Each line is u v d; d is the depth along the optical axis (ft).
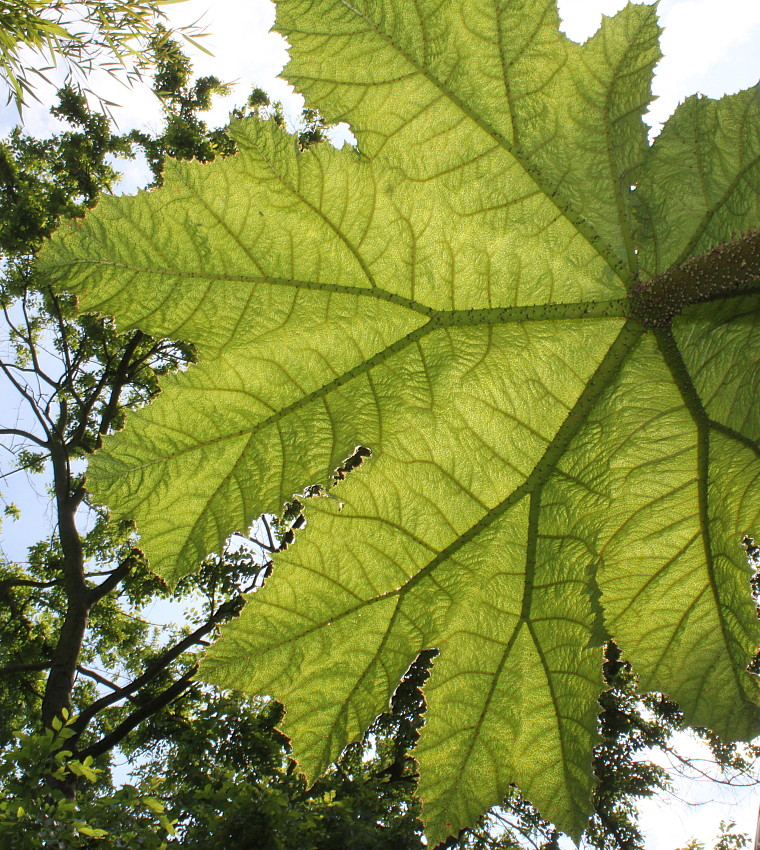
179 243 3.38
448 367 3.54
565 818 3.43
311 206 3.41
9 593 25.75
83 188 26.50
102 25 7.65
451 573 3.54
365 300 3.48
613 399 3.56
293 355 3.47
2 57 7.39
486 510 3.56
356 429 3.50
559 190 3.44
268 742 18.93
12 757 8.90
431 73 3.34
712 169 3.44
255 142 3.37
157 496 3.39
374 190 3.41
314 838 11.21
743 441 3.52
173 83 22.74
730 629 3.58
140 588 24.80
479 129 3.39
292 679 3.40
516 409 3.56
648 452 3.58
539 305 3.52
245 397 3.45
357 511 3.49
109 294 3.37
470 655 3.54
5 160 25.29
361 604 3.47
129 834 8.74
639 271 3.48
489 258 3.49
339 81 3.36
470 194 3.43
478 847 17.30
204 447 3.43
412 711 18.81
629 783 20.68
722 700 3.56
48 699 18.76
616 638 3.62
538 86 3.35
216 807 10.78
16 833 7.95
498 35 3.31
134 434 3.40
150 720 23.76
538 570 3.57
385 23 3.31
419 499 3.53
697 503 3.58
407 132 3.38
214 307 3.43
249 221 3.39
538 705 3.52
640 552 3.60
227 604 20.90
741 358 3.49
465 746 3.52
